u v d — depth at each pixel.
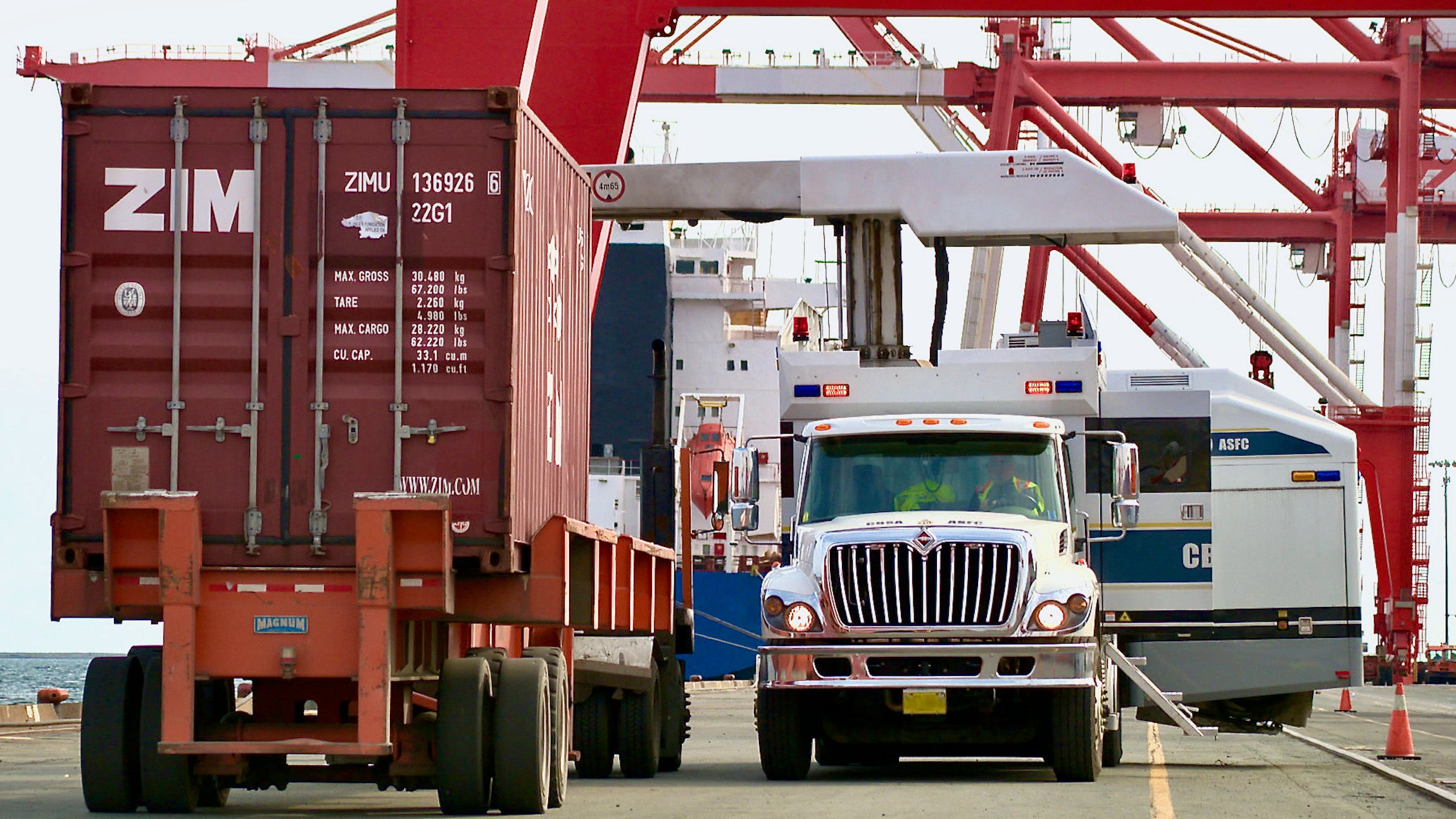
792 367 70.19
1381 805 51.66
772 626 59.06
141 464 43.41
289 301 43.47
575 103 133.62
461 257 43.50
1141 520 74.50
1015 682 57.03
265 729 44.09
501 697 46.50
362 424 43.31
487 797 46.28
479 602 45.16
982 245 82.31
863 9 149.62
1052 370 70.25
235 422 43.38
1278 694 78.81
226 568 42.94
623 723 64.75
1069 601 57.81
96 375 43.62
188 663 42.41
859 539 58.47
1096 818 45.22
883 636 57.78
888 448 63.16
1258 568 75.00
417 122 43.72
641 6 135.00
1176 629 74.44
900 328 82.06
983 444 63.09
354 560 43.03
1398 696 82.12
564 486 51.81
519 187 44.06
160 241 43.69
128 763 46.12
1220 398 75.94
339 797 55.34
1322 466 75.38
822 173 80.94
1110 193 78.88
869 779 60.78
